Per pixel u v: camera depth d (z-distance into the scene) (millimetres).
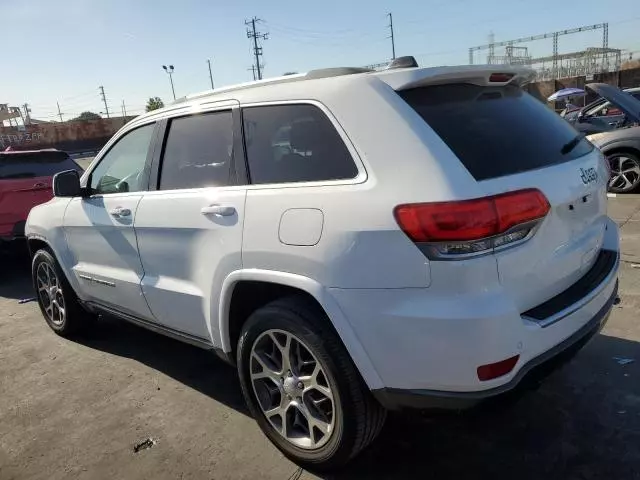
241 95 2912
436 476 2613
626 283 4820
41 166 7246
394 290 2168
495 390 2129
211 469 2785
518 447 2783
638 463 2598
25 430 3268
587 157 2783
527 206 2168
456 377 2129
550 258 2355
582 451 2713
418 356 2168
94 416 3369
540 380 2320
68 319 4492
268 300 2844
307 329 2453
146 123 3525
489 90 2668
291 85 2709
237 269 2699
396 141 2256
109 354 4281
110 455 2961
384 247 2170
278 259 2490
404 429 2998
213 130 3008
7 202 6414
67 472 2842
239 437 3045
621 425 2891
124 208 3461
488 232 2059
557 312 2316
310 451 2646
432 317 2096
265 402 2834
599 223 2881
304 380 2596
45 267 4605
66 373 3990
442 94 2461
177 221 3041
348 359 2383
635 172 8477
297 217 2432
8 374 4031
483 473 2611
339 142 2412
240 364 2834
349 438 2449
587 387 3262
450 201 2064
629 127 8617
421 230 2084
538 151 2502
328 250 2303
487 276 2086
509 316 2102
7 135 50469
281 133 2656
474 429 2951
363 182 2289
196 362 4051
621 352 3641
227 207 2750
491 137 2383
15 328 5023
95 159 3947
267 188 2633
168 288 3203
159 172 3320
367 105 2371
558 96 23891
